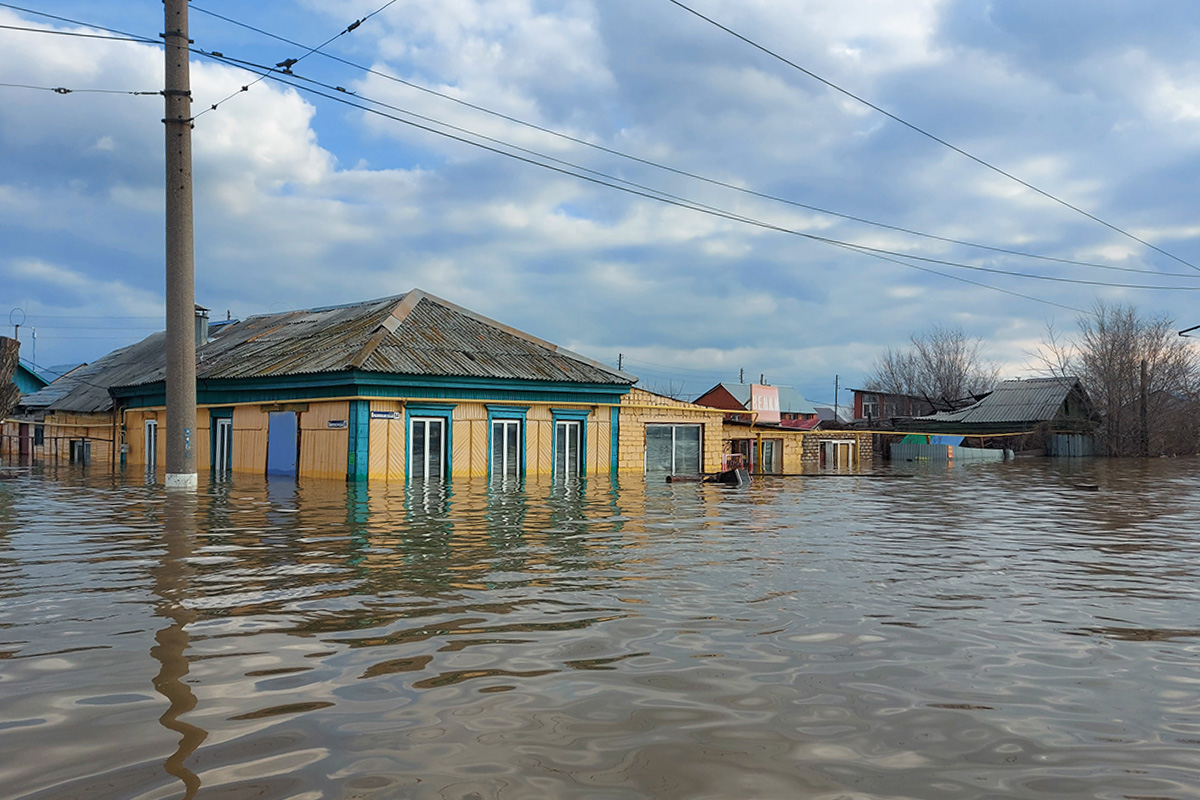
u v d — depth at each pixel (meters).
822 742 3.63
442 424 23.25
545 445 25.58
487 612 5.98
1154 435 54.97
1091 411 57.53
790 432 38.31
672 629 5.55
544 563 8.13
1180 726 3.88
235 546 9.15
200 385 26.31
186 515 12.43
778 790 3.14
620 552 8.91
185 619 5.70
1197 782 3.27
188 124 17.77
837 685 4.40
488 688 4.30
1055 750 3.58
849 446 42.88
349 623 5.62
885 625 5.73
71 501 14.76
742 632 5.48
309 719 3.82
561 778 3.22
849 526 11.95
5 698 4.07
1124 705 4.16
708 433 30.00
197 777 3.19
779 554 8.95
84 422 34.41
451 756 3.42
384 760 3.37
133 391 30.62
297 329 29.83
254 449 24.72
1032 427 55.41
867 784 3.21
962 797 3.11
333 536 10.07
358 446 21.52
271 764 3.32
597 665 4.71
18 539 9.65
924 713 4.01
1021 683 4.49
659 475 25.34
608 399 27.14
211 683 4.32
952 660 4.90
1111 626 5.80
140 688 4.24
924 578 7.61
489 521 11.84
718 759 3.42
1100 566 8.48
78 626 5.48
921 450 47.91
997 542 10.36
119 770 3.25
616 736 3.67
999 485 22.84
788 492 18.83
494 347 26.64
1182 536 11.18
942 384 73.94
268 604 6.18
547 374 25.48
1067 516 14.02
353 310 29.98
